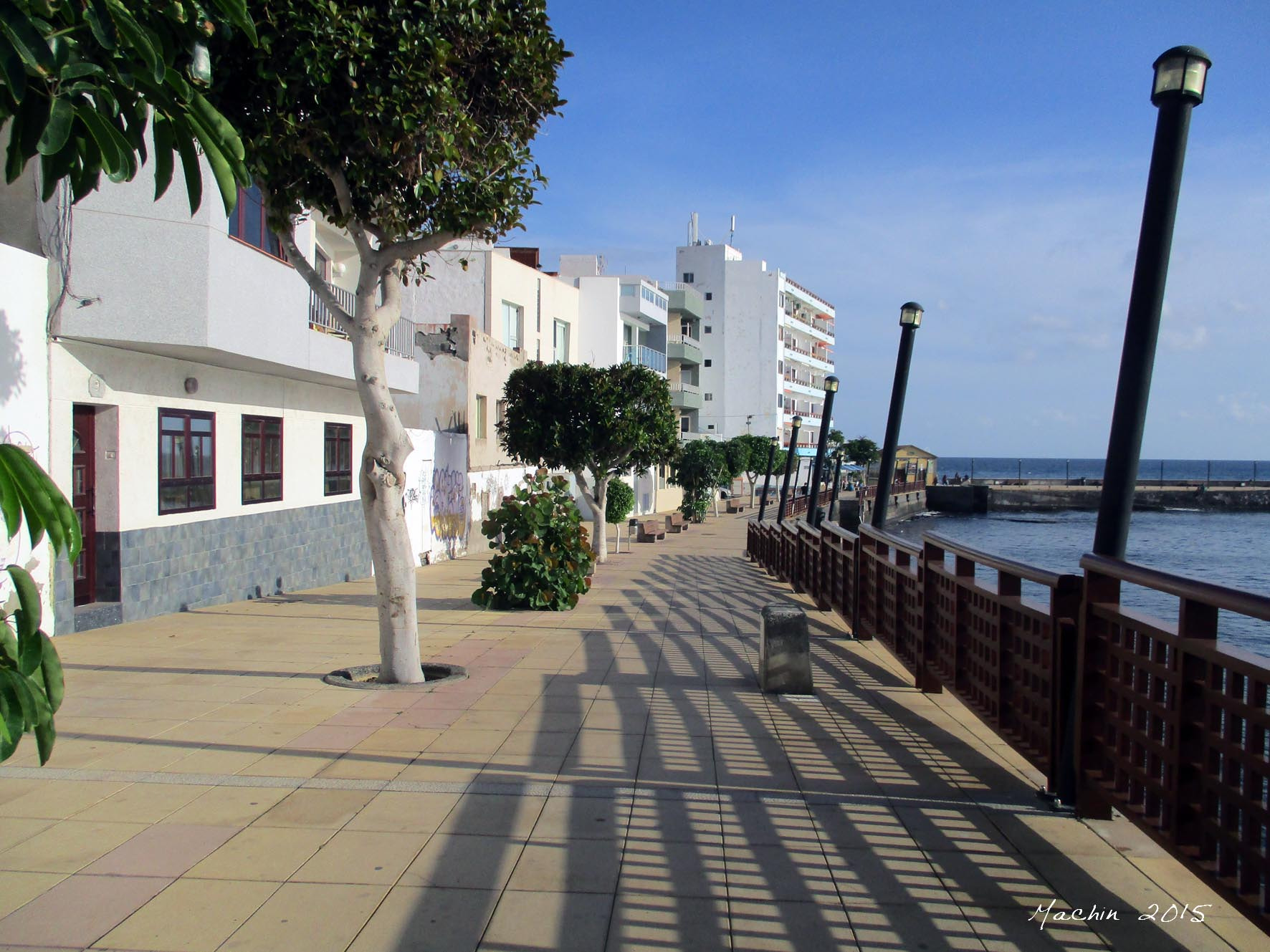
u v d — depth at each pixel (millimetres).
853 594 10977
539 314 38156
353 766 5746
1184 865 3762
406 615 8234
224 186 3303
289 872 4234
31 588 2883
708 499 49719
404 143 7395
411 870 4273
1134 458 4859
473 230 8516
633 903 3979
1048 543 58438
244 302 11516
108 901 3939
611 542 32500
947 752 6191
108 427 10945
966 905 3992
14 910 3861
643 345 56406
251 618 11953
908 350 11953
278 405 15078
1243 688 3475
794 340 84125
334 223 8141
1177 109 4750
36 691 2809
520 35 7969
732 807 5113
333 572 17297
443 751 6102
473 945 3623
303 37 6809
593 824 4832
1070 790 5043
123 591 11172
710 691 7996
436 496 23297
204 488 12938
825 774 5707
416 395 22969
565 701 7559
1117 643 4508
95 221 10070
